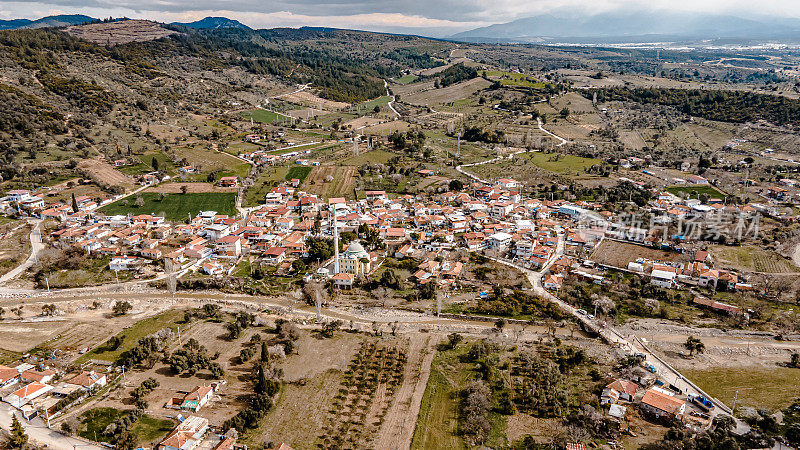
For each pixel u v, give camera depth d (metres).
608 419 85.56
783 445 80.25
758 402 91.31
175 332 117.06
